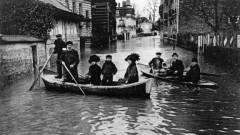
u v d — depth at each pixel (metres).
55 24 26.94
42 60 22.52
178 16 45.81
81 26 45.56
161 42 63.91
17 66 17.58
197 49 33.50
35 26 23.02
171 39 58.50
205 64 23.20
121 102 11.82
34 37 22.03
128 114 10.10
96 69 14.09
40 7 23.11
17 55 17.56
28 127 8.96
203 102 11.54
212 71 19.41
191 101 11.74
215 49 25.05
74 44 34.19
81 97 12.90
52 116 10.05
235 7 28.59
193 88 14.24
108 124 9.09
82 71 21.39
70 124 9.15
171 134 8.15
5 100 12.56
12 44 16.80
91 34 50.69
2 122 9.51
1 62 15.23
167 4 69.38
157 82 16.00
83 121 9.42
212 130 8.42
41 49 22.30
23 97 13.09
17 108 11.20
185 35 42.84
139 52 37.84
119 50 41.91
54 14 25.38
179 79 15.77
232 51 20.36
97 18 63.28
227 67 20.89
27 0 23.00
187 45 40.12
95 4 62.97
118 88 12.64
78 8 44.53
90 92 13.39
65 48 15.47
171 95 12.90
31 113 10.47
